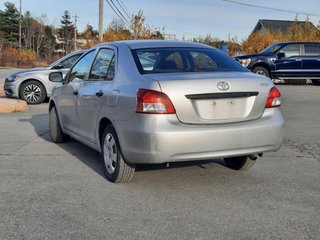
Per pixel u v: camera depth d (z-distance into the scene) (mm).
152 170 5711
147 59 5148
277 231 3811
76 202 4500
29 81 13297
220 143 4617
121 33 33500
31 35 75688
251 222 4004
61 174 5543
